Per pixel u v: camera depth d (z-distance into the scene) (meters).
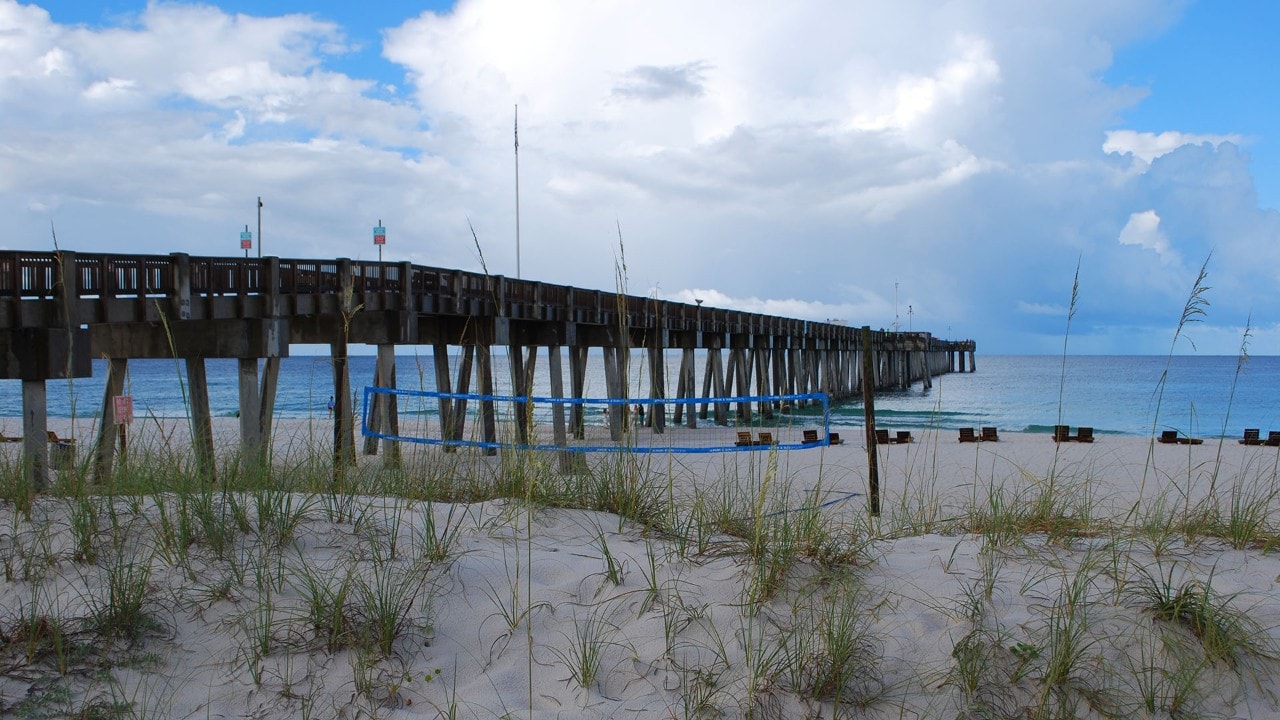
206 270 10.76
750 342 33.47
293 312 12.03
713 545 4.74
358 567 4.24
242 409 11.40
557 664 3.55
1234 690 3.37
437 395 7.28
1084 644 3.61
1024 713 3.25
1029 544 5.00
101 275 9.47
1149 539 5.16
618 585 4.21
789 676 3.42
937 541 5.25
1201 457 16.75
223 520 4.45
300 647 3.56
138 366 68.31
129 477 5.30
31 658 3.32
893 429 30.61
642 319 23.31
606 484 5.87
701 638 3.71
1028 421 35.75
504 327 17.05
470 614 3.93
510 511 5.35
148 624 3.60
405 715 3.19
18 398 39.22
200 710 3.17
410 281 14.24
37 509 4.84
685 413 29.89
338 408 8.34
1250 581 4.36
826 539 4.65
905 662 3.54
